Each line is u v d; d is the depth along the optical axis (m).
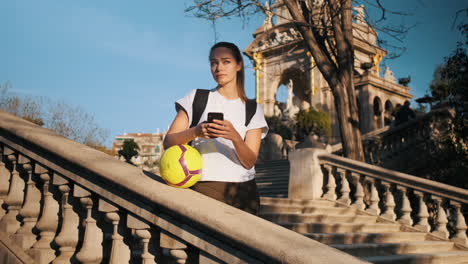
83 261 2.43
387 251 5.58
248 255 1.62
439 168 11.36
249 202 2.18
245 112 2.30
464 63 10.09
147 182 2.15
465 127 10.57
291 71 36.78
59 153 2.66
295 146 19.38
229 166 2.17
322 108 34.06
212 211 1.79
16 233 2.99
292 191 7.83
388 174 7.13
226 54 2.29
